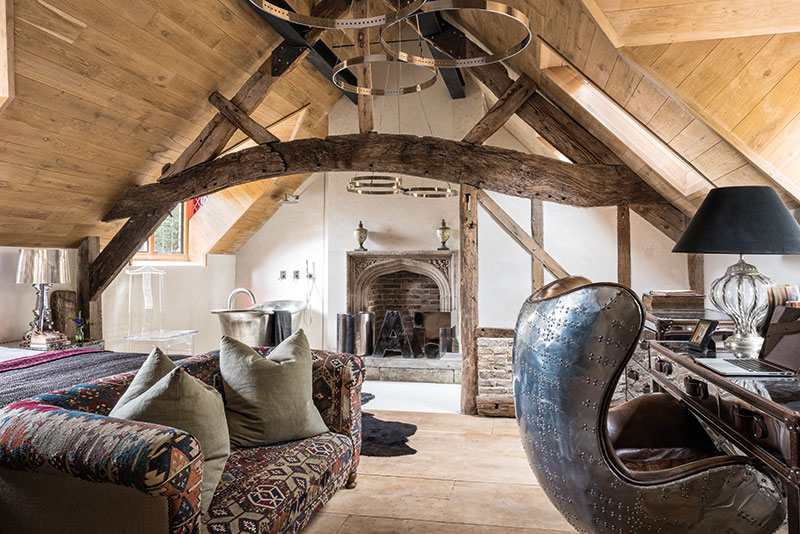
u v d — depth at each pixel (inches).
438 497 117.9
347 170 190.1
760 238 87.0
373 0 212.8
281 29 174.6
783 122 94.0
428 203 275.6
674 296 150.3
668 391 104.2
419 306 303.0
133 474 58.2
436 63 130.0
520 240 187.9
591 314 66.6
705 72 93.3
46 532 67.5
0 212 171.6
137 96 169.0
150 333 225.9
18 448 66.1
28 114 148.2
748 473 65.3
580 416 67.6
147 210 205.0
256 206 278.8
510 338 184.7
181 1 151.1
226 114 194.2
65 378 127.0
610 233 192.4
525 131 211.3
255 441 101.2
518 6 122.3
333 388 117.0
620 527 68.6
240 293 308.0
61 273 179.0
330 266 284.4
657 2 84.5
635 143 154.3
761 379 73.0
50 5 128.1
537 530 103.0
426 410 193.5
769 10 80.4
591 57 115.1
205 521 72.4
